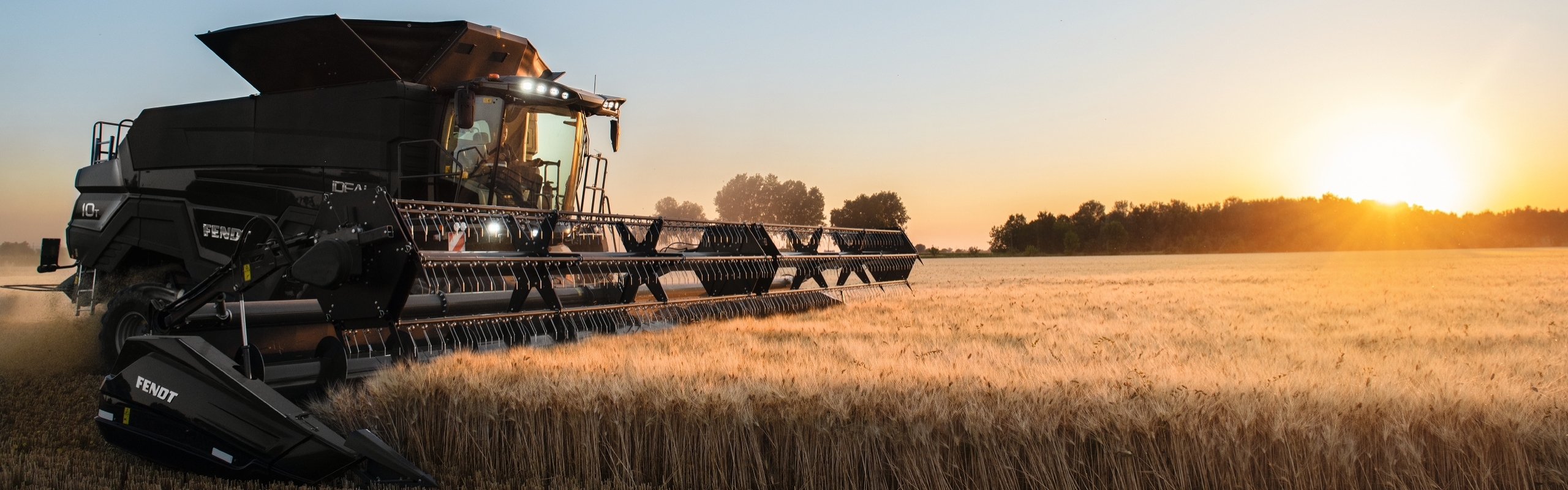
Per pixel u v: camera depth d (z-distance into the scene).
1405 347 7.53
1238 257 75.69
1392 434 3.93
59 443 5.71
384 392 4.91
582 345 6.90
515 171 9.48
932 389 4.45
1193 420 3.99
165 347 5.02
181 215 9.70
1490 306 13.30
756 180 104.88
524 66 11.26
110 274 10.53
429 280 5.80
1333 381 4.62
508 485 4.52
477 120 9.20
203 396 4.81
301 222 8.89
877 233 13.01
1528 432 3.80
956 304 12.21
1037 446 4.14
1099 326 9.37
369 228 5.68
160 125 9.97
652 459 4.66
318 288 5.82
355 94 8.91
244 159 9.32
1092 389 4.29
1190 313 11.62
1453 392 4.12
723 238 9.63
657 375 4.84
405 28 9.79
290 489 4.55
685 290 9.27
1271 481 3.99
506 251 7.73
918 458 4.27
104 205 10.63
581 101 9.80
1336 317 11.10
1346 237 114.56
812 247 11.31
